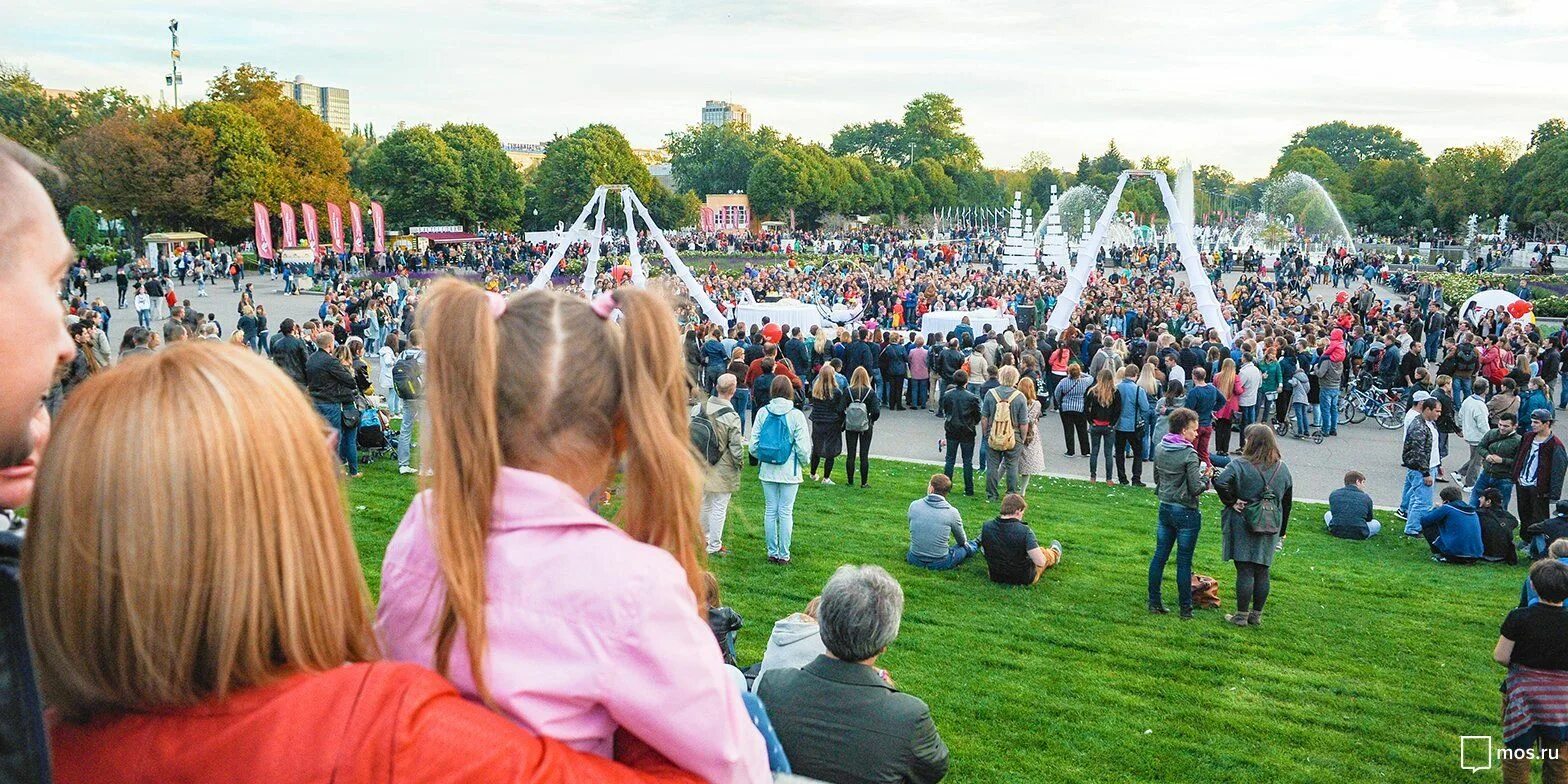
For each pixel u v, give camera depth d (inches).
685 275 1365.7
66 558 43.1
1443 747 319.3
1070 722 322.7
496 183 3759.8
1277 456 412.8
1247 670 371.6
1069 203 4643.2
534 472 55.0
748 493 608.1
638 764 52.2
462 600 50.2
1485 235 4525.1
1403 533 610.2
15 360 41.9
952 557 474.3
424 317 56.6
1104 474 749.9
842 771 162.9
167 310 1573.6
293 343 586.9
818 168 4832.7
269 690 45.1
